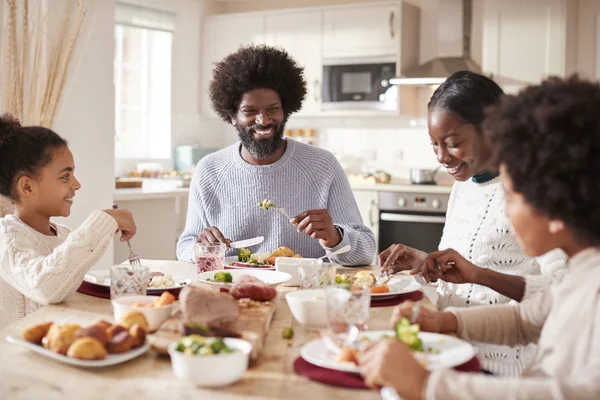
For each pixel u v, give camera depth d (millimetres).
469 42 5121
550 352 1110
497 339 1357
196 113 6184
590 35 4957
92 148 3857
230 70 2424
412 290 1746
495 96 1790
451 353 1169
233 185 2488
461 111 1780
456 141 1800
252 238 2482
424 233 4965
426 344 1229
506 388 932
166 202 4664
